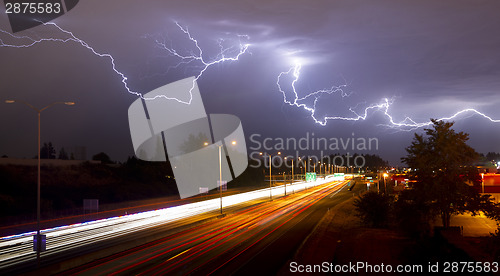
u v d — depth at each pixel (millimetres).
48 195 61750
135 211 57562
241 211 57656
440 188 28359
